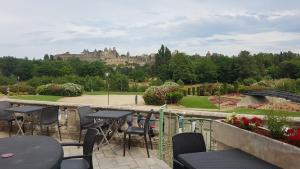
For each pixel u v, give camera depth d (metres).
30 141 3.53
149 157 5.75
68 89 32.75
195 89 39.56
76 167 3.58
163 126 5.91
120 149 6.28
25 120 7.85
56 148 3.23
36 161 2.79
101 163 5.43
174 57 73.56
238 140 3.54
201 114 6.03
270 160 2.99
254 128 3.52
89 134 3.74
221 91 40.03
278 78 63.66
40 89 33.25
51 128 7.53
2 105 7.50
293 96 26.17
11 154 2.99
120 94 37.53
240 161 3.00
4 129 8.25
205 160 3.02
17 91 38.94
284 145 2.81
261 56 75.50
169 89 24.39
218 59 73.00
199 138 3.69
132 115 6.91
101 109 7.29
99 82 47.25
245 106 25.67
